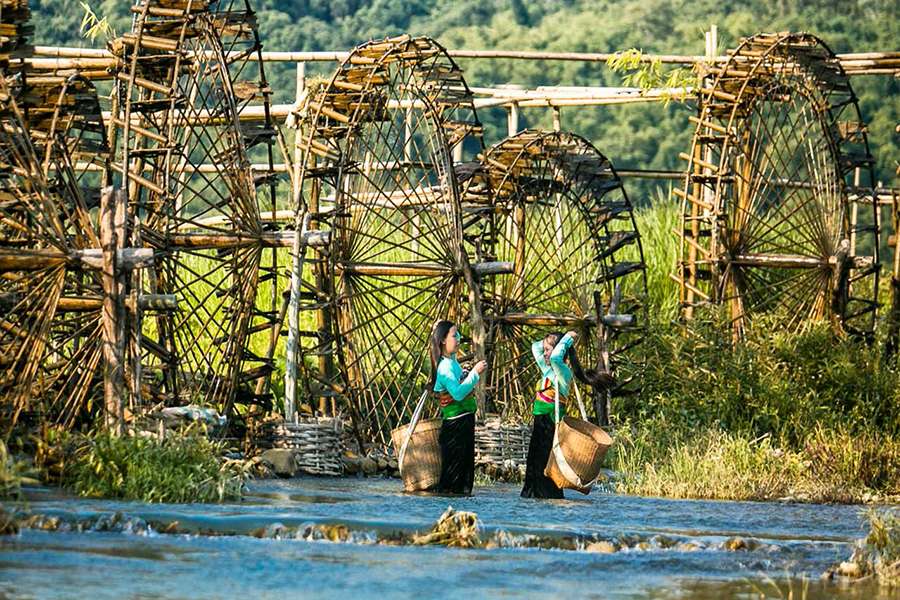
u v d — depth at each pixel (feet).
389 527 139.44
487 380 239.71
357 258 227.61
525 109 549.95
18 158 176.45
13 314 177.27
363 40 540.52
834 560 137.18
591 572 126.62
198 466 157.99
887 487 199.21
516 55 283.38
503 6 600.39
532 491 179.63
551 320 242.99
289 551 129.80
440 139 230.27
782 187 269.85
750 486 189.47
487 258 245.45
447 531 138.21
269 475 194.08
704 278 270.46
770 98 266.16
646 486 191.93
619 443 219.61
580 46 577.43
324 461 203.51
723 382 234.58
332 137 231.09
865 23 563.48
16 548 124.36
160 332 212.64
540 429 180.55
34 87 193.06
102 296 177.78
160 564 120.57
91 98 196.75
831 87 269.03
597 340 242.78
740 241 265.13
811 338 248.32
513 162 245.86
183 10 204.85
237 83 219.41
